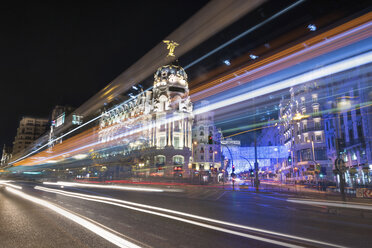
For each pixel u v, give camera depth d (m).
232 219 9.91
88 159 120.69
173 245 6.09
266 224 8.91
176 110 84.38
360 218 10.62
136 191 30.05
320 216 11.08
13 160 192.50
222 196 24.03
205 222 9.16
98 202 16.34
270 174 97.00
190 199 19.41
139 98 96.88
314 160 54.22
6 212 11.88
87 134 133.50
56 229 7.97
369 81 34.16
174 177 73.38
